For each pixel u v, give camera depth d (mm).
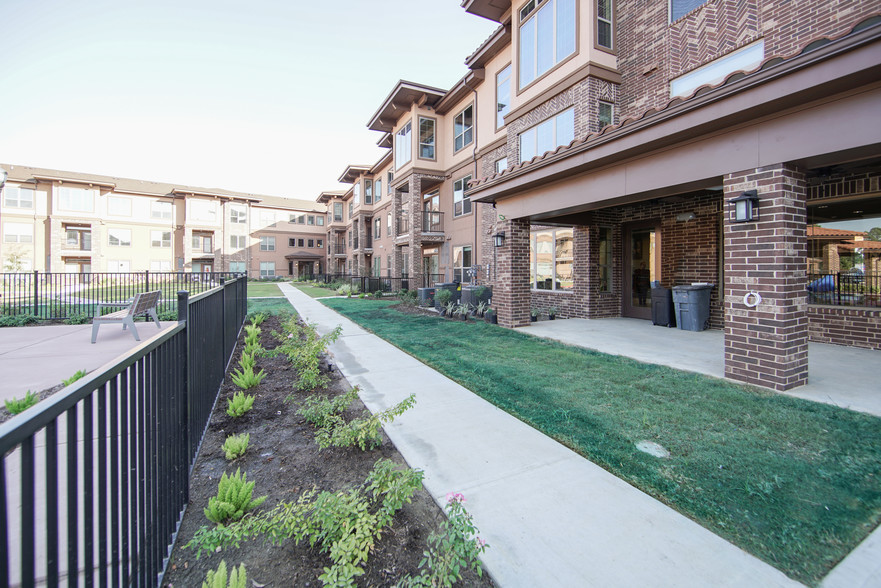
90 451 1309
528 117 10984
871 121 3594
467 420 3789
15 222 29453
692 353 6102
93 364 5504
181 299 2553
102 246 33219
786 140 4156
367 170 28516
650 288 9727
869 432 3299
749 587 1848
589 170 6562
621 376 5004
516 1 11352
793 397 4078
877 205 6148
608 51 9352
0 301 11258
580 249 10250
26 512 1007
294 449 3244
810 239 6945
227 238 38344
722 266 8086
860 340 6266
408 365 5789
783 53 6680
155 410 1969
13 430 908
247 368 5012
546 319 9984
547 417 3789
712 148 4844
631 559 2025
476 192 9055
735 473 2777
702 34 7895
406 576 1861
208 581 1664
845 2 5910
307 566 2012
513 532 2229
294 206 42656
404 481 2205
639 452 3102
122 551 1535
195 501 2541
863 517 2311
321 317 10938
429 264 20453
